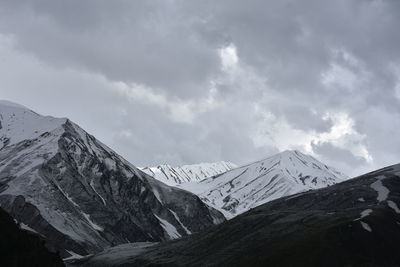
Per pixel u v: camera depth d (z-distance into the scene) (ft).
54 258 489.67
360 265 538.47
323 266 539.29
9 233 452.35
